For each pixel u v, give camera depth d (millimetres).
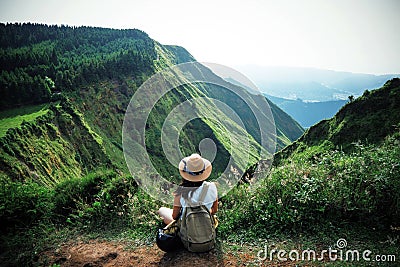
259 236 3869
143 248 3783
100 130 64562
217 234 3938
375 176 4086
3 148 48531
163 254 3596
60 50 98625
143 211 4527
